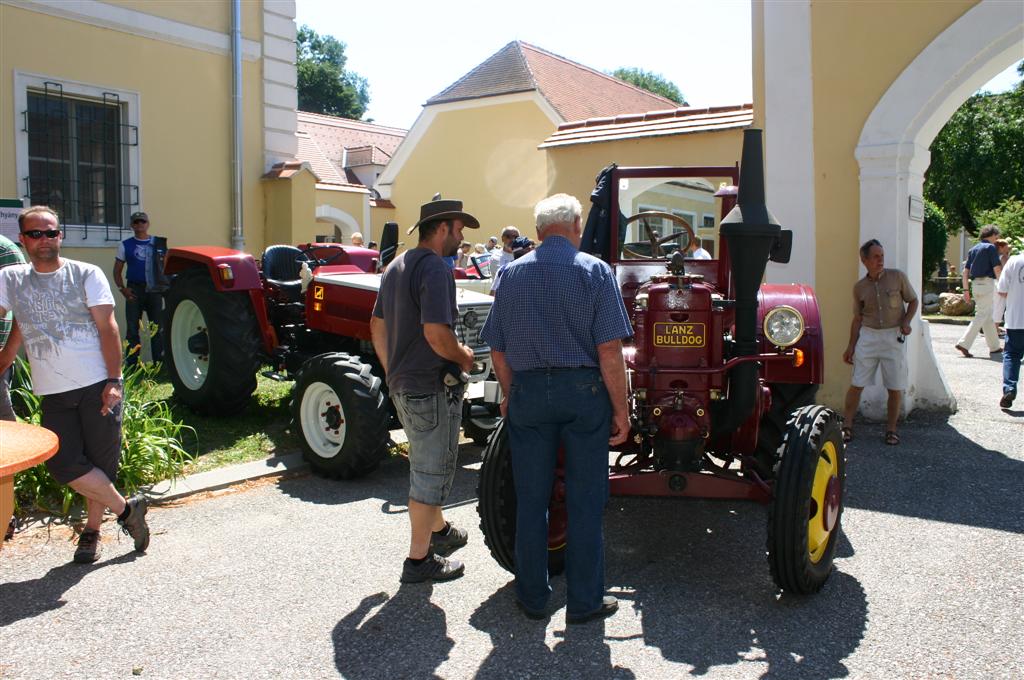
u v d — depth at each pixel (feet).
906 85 23.25
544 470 10.85
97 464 12.89
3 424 9.39
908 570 13.00
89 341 12.64
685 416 11.61
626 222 16.43
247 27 34.68
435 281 11.78
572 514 10.77
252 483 17.29
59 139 29.45
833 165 24.47
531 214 65.51
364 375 17.12
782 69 24.93
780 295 15.96
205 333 21.84
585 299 10.46
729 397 11.87
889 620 11.21
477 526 15.16
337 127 99.96
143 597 11.83
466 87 69.00
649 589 12.26
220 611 11.42
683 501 16.70
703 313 11.63
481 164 67.87
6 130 27.76
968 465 19.17
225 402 21.34
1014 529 14.92
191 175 33.06
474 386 18.61
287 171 35.09
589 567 10.85
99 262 30.32
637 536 14.64
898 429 22.90
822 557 12.15
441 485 12.28
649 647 10.44
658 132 32.73
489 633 10.82
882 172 23.65
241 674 9.78
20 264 13.97
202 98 33.24
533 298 10.57
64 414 12.56
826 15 24.22
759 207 11.36
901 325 20.89
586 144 34.45
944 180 90.94
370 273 22.39
